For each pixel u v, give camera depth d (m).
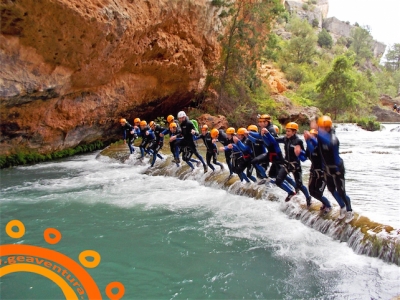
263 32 24.02
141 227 6.31
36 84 10.88
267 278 4.45
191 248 5.39
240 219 6.68
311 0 94.19
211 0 19.66
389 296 3.96
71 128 14.06
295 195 7.16
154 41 15.58
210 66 21.97
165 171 10.88
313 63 56.19
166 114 21.12
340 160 5.37
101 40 11.78
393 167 11.80
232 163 8.55
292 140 6.36
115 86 15.16
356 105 43.25
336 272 4.54
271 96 29.55
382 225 5.22
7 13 9.25
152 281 4.41
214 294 4.11
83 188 9.21
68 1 10.09
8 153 12.34
